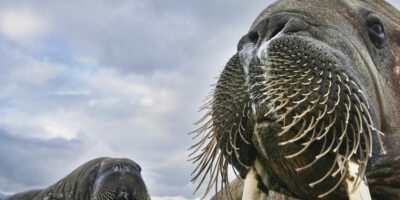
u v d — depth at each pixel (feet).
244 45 3.59
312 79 3.19
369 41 4.06
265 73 3.31
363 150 3.20
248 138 3.46
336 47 3.56
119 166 9.89
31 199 12.35
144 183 10.00
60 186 11.29
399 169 3.74
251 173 3.60
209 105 3.94
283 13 3.64
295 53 3.26
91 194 10.44
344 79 3.23
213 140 3.74
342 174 3.13
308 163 3.26
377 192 3.85
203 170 3.77
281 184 3.62
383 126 3.80
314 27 3.60
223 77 3.57
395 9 4.80
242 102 3.41
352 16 4.02
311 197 3.52
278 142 3.26
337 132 3.17
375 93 3.75
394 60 4.22
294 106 3.17
